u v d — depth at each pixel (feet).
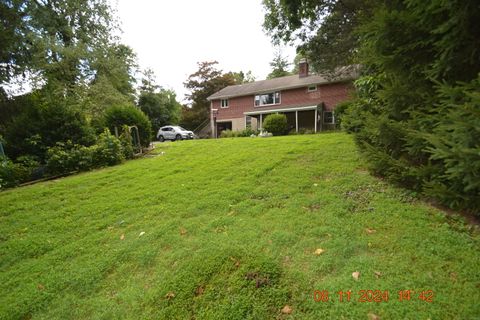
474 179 7.02
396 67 10.74
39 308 7.73
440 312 5.69
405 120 11.52
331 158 18.62
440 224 8.98
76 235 11.91
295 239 9.25
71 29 53.11
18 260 10.40
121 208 14.32
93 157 25.62
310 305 6.42
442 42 8.23
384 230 9.09
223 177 17.60
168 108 96.68
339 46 39.22
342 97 60.54
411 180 11.59
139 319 6.83
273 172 17.28
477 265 6.88
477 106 6.81
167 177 19.29
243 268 7.80
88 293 8.16
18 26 38.55
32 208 15.37
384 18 9.68
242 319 6.31
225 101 81.56
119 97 50.60
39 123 26.61
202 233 10.57
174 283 7.80
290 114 69.46
